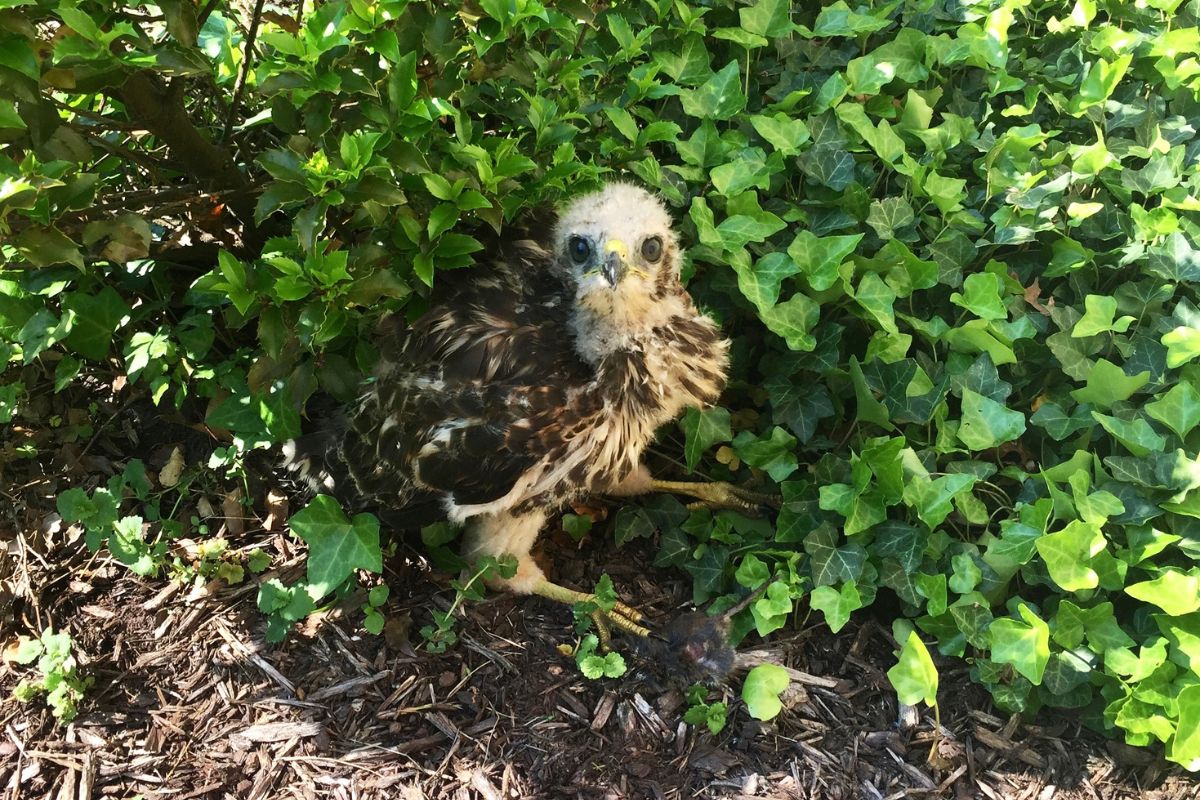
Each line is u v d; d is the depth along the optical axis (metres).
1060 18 0.69
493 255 0.50
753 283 0.51
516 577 0.52
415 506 0.48
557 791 0.45
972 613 0.47
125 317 0.54
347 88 0.41
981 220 0.56
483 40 0.47
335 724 0.47
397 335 0.49
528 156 0.52
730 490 0.56
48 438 0.57
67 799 0.44
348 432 0.51
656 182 0.54
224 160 0.51
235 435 0.54
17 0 0.34
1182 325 0.53
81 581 0.52
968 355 0.54
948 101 0.65
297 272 0.42
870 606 0.52
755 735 0.47
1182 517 0.48
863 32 0.63
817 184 0.58
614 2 0.62
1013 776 0.46
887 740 0.47
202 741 0.46
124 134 0.53
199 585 0.52
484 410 0.46
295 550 0.54
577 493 0.51
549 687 0.49
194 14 0.41
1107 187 0.60
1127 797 0.45
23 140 0.41
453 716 0.48
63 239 0.40
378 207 0.43
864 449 0.50
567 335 0.47
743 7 0.65
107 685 0.48
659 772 0.46
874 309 0.51
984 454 0.53
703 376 0.50
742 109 0.59
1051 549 0.46
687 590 0.54
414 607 0.52
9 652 0.49
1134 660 0.44
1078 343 0.54
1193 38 0.62
